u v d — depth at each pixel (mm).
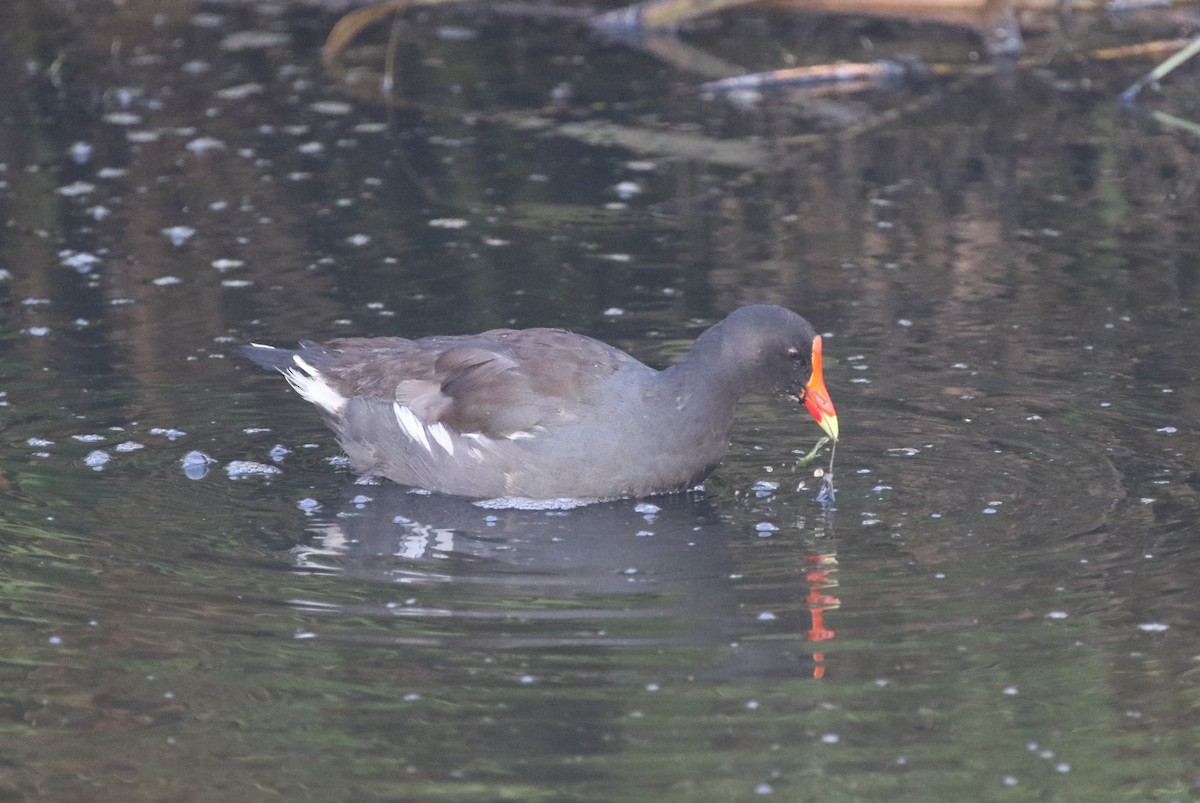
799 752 7871
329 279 15320
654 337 13773
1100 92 20719
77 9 24797
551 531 10641
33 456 11570
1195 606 9258
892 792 7539
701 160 18734
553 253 15977
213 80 21625
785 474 11445
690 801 7477
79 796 7586
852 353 13414
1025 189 17625
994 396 12516
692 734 8047
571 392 11070
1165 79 21156
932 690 8453
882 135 19484
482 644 8969
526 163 18672
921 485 11086
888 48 22766
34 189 17719
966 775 7652
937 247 16016
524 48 23125
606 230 16625
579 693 8438
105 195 17625
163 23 24234
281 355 11977
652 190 17812
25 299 14750
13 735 8086
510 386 11109
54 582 9711
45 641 9008
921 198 17453
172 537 10414
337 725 8141
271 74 21891
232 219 16938
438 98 20969
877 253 15875
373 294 14922
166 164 18594
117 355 13500
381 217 17016
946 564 9898
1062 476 11117
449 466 11195
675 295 14828
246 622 9234
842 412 12336
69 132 19562
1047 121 19750
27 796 7594
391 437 11398
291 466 11680
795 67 21969
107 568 9922
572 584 9766
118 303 14672
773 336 11164
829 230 16562
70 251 15977
